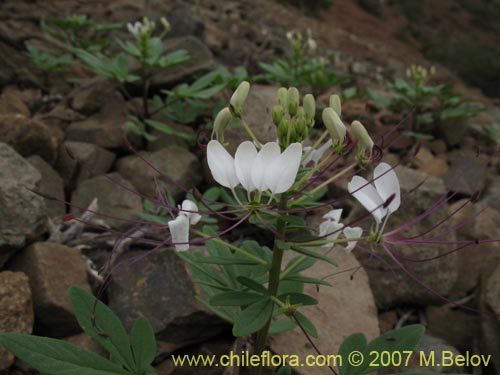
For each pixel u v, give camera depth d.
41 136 0.34
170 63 0.40
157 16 0.62
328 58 0.82
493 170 0.48
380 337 0.19
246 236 0.34
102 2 0.69
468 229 0.34
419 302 0.31
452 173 0.43
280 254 0.18
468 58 1.53
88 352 0.18
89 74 0.50
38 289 0.25
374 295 0.31
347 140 0.18
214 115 0.40
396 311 0.31
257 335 0.20
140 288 0.27
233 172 0.16
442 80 1.12
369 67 0.90
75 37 0.52
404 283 0.31
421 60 1.45
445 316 0.30
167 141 0.40
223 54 0.61
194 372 0.25
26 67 0.46
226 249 0.22
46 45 0.52
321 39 1.03
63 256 0.26
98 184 0.34
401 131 0.50
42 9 0.61
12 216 0.26
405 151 0.48
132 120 0.40
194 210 0.17
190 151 0.40
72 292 0.19
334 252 0.30
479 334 0.29
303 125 0.18
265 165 0.16
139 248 0.30
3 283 0.23
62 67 0.48
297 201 0.18
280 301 0.18
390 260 0.31
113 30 0.59
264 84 0.56
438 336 0.30
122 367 0.18
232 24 0.76
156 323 0.25
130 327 0.25
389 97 0.58
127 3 0.68
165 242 0.17
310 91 0.52
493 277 0.29
